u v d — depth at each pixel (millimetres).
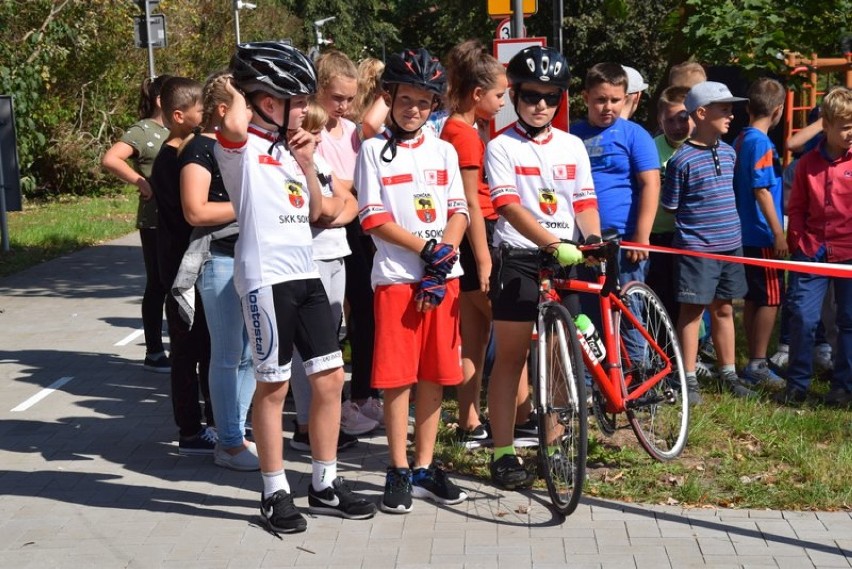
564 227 5234
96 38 23625
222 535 4707
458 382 5047
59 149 24266
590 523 4758
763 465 5508
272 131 4652
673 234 6984
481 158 5438
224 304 5438
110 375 7895
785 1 10711
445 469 5535
